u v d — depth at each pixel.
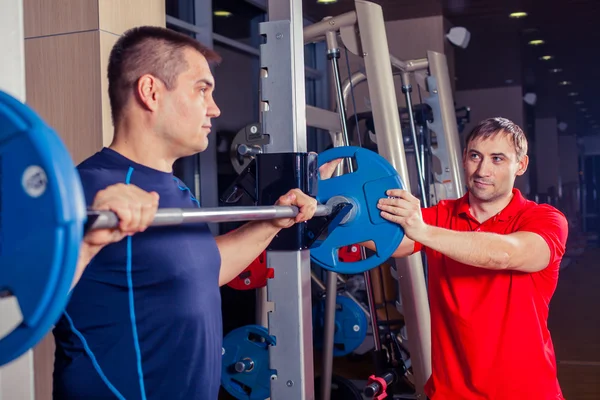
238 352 3.05
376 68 2.74
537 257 1.62
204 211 0.96
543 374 1.71
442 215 1.97
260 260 2.96
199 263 1.28
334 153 1.55
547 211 1.79
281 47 1.37
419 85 3.82
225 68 5.28
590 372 4.42
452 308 1.77
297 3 1.39
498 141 1.80
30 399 1.64
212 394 1.31
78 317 1.18
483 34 7.46
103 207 0.78
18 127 0.67
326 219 1.38
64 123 2.51
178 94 1.25
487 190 1.83
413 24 6.50
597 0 6.19
